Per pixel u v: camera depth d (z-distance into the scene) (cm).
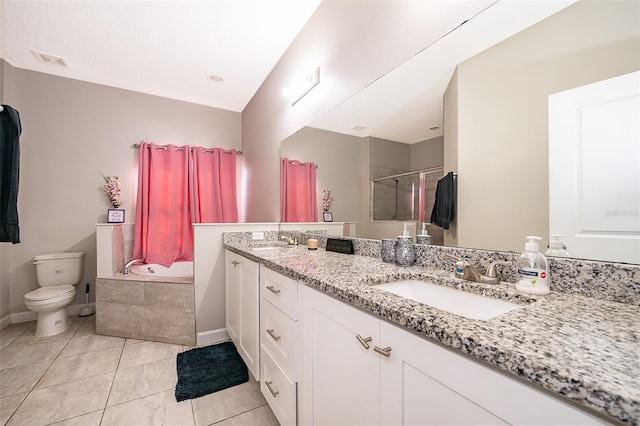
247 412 143
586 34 71
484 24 97
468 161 101
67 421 134
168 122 331
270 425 134
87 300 286
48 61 254
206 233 226
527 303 73
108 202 301
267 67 267
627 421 30
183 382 165
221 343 221
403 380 62
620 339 47
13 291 261
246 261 172
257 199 313
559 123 76
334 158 178
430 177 118
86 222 291
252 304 159
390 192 138
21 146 266
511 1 89
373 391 71
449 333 51
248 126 347
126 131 310
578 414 36
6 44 229
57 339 224
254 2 187
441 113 113
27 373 175
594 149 70
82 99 291
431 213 118
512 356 42
